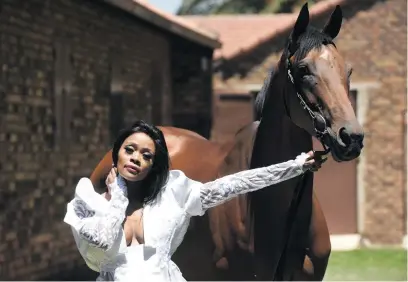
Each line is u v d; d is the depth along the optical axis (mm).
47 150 9930
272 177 3729
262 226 4859
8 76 9023
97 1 11125
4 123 8922
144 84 13547
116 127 12227
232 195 3707
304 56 4527
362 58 15328
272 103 4840
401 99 15242
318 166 3793
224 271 5082
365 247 14922
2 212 8836
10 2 9062
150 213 3588
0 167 8828
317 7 15289
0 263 8734
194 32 13328
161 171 3650
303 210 4910
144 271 3479
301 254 4996
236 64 15773
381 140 15242
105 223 3389
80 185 3535
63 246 10312
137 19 12758
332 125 4320
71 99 10625
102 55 11727
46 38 9961
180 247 5293
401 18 15258
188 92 15266
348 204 15219
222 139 15703
